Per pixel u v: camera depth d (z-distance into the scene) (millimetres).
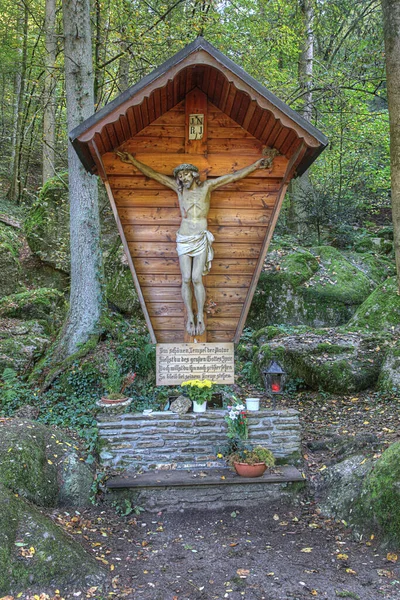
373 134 15398
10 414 6824
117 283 11414
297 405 7887
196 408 5855
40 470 4953
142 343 8070
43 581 3625
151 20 11234
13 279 11859
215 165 6047
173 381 6141
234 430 5496
